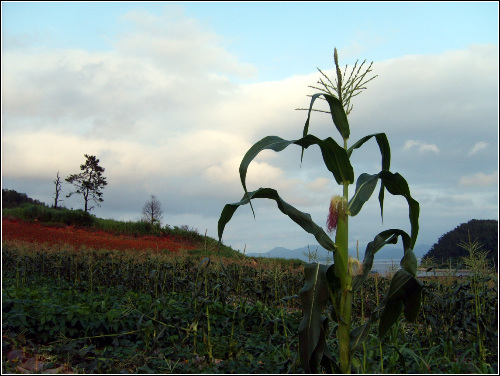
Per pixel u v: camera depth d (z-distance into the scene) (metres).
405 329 5.80
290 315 6.04
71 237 21.56
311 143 3.44
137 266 8.78
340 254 3.37
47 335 4.79
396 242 3.85
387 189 3.79
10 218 25.25
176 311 5.36
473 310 4.89
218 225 3.55
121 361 4.20
